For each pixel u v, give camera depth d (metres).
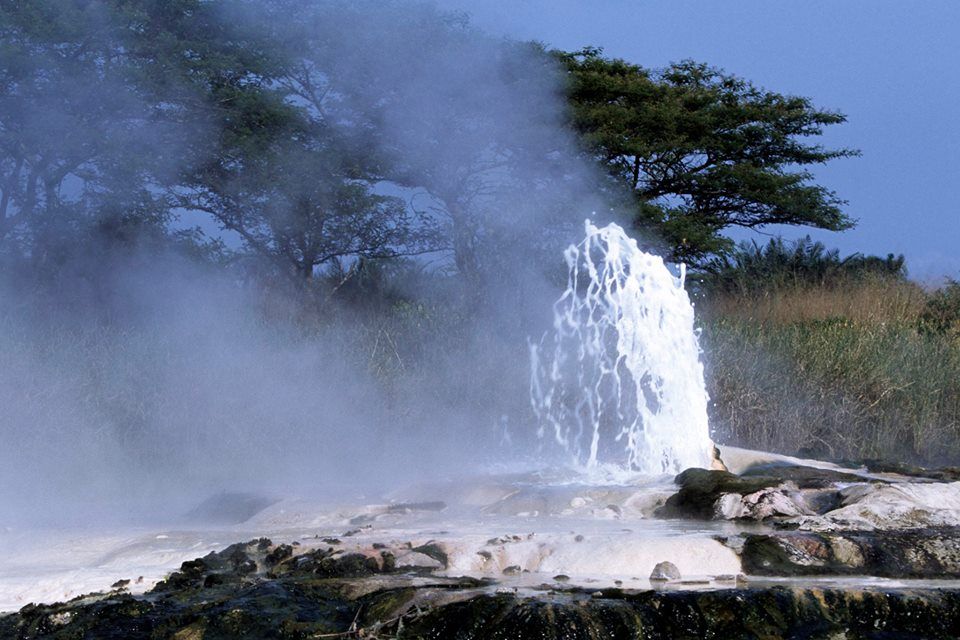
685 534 4.48
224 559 4.27
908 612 3.47
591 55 29.88
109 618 3.51
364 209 22.72
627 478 6.33
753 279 21.86
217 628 3.39
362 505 5.80
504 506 5.67
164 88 21.36
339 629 3.34
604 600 3.40
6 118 19.67
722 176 28.34
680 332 7.76
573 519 5.32
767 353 12.03
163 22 23.28
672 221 26.12
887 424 11.12
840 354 12.19
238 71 23.61
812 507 5.38
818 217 29.44
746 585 3.74
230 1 23.45
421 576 3.87
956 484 5.54
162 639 3.35
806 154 30.14
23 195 20.14
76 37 20.44
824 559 4.09
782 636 3.35
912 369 12.05
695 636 3.34
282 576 3.96
